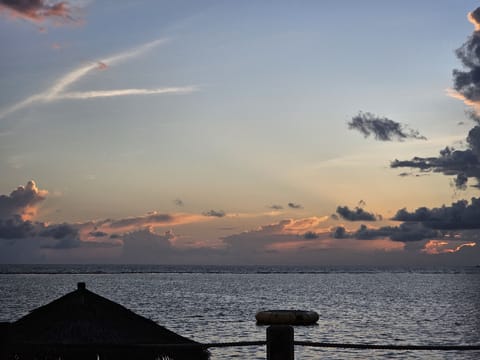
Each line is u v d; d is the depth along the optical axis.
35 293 109.38
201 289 132.88
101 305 9.38
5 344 8.30
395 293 117.88
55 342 8.60
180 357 8.52
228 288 140.00
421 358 31.69
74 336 8.71
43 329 8.88
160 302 86.19
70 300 9.38
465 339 44.78
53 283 165.62
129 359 8.45
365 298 99.62
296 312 29.81
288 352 7.58
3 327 8.31
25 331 8.88
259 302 87.44
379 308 75.44
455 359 31.20
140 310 70.50
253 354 32.25
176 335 9.30
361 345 8.62
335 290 132.00
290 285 164.00
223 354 32.25
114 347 8.41
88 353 8.48
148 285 155.88
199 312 67.44
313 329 50.19
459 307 77.31
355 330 50.03
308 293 116.94
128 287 141.75
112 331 8.90
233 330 48.81
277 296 105.12
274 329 7.62
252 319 58.16
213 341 42.00
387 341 43.28
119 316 9.27
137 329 9.12
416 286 159.50
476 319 60.22
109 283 169.75
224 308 74.00
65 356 8.45
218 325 52.69
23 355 8.41
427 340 44.06
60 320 9.02
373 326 53.31
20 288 131.38
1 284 154.75
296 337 44.78
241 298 98.12
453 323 56.25
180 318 59.56
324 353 33.38
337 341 42.75
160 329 9.31
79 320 9.00
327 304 83.25
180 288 137.75
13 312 65.31
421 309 73.69
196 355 8.54
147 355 8.46
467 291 127.69
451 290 133.38
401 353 33.19
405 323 56.12
